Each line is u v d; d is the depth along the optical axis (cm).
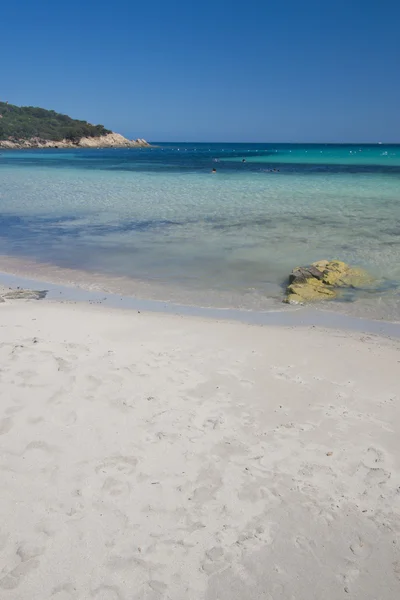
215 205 1983
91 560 330
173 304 899
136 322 779
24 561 326
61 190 2523
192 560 334
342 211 1797
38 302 893
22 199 2202
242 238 1391
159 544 345
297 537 356
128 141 15362
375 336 736
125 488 396
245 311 860
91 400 523
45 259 1217
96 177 3312
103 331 731
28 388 541
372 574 329
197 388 561
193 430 478
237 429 483
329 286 962
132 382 566
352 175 3309
